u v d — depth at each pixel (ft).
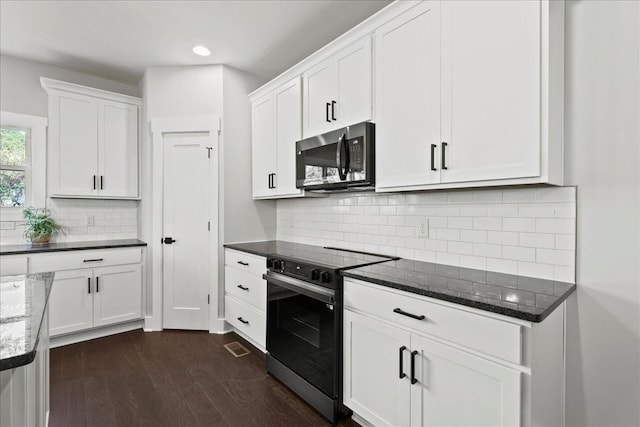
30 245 9.89
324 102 7.93
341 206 9.11
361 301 5.69
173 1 7.46
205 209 10.73
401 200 7.54
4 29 8.56
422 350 4.72
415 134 5.89
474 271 5.98
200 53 9.90
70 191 10.28
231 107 10.86
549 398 4.39
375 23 6.59
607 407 4.77
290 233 11.12
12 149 10.18
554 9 4.60
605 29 4.71
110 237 11.66
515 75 4.61
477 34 5.01
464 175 5.19
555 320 4.63
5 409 2.75
